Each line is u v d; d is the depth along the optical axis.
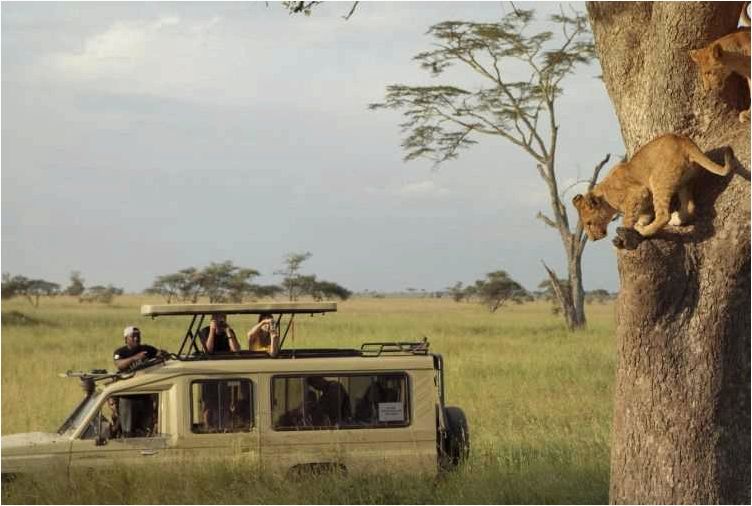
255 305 12.30
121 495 11.17
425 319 63.44
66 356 32.38
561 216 56.50
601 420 17.89
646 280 9.55
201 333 13.41
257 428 11.82
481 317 69.44
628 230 9.53
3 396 22.39
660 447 9.60
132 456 11.72
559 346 37.03
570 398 21.03
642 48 10.00
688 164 9.34
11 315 53.25
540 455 13.52
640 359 9.67
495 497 11.35
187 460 11.67
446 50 53.75
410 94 54.91
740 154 9.29
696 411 9.49
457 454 12.24
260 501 11.01
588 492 11.64
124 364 13.28
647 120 9.91
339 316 67.44
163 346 35.19
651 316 9.58
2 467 11.52
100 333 44.50
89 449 11.70
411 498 11.21
